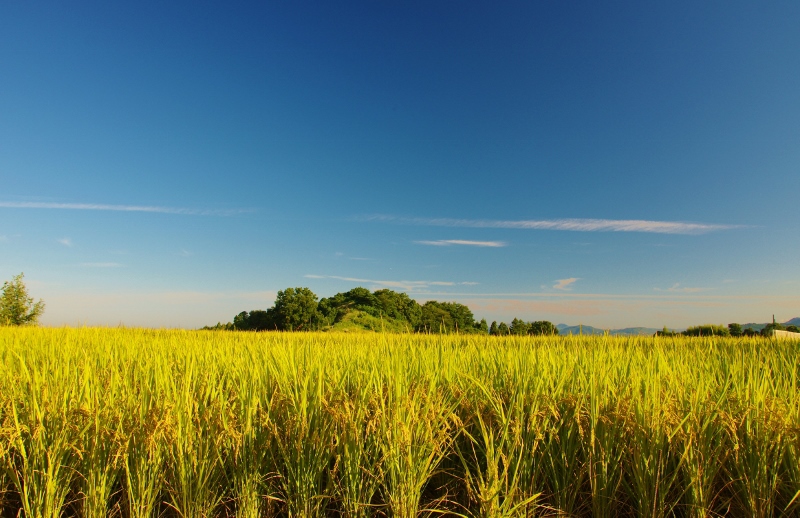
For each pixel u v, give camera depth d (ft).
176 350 26.16
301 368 17.72
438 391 15.31
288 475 12.66
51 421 13.29
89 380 16.35
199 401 14.48
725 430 12.48
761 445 11.82
